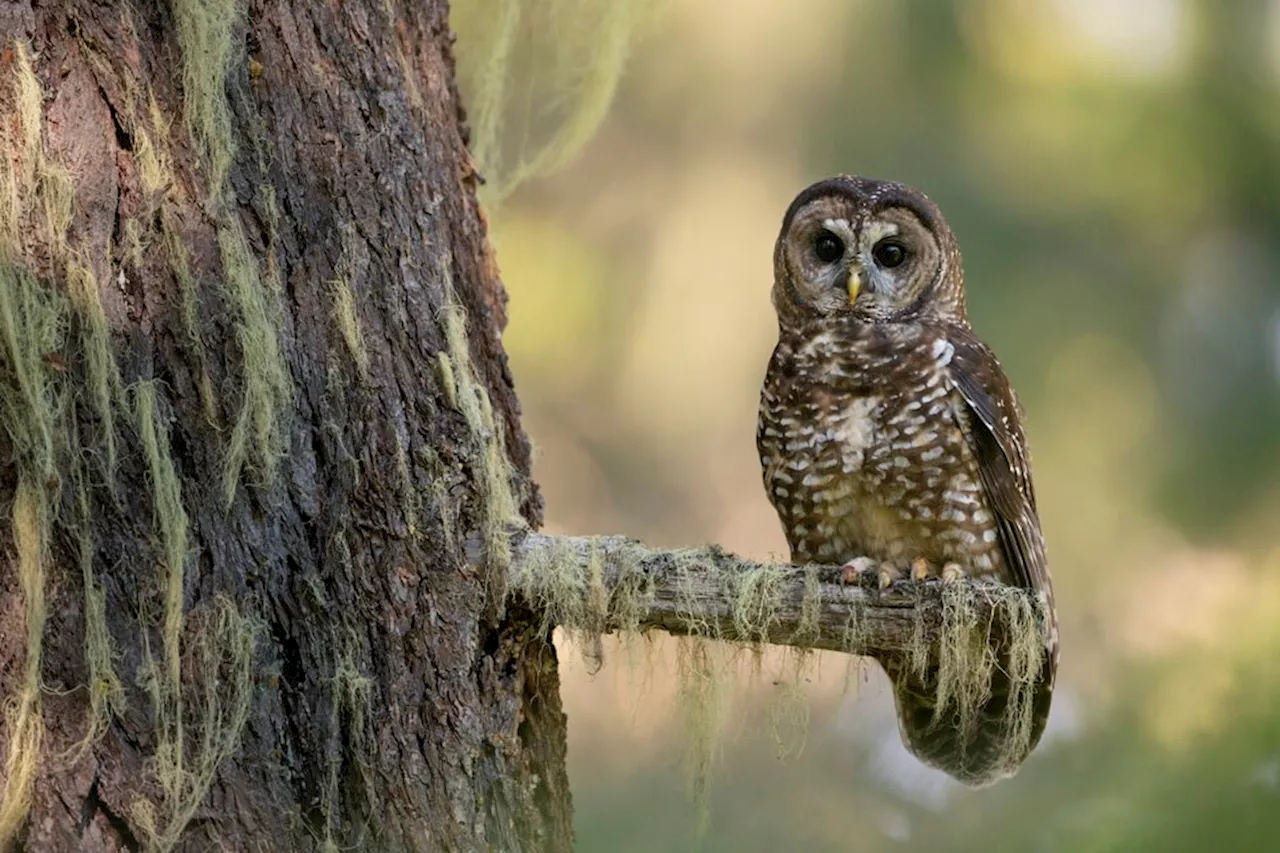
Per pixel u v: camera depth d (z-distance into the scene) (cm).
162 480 702
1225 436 1883
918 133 1936
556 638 962
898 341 1025
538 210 2009
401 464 770
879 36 1938
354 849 750
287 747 741
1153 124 1900
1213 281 1938
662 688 1227
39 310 679
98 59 705
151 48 720
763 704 1064
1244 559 1605
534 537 795
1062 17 1941
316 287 761
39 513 679
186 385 719
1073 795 1207
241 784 723
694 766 825
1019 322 1875
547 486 1984
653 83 1967
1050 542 1803
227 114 734
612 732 1485
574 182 2008
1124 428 1864
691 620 791
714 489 2014
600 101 995
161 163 717
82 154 700
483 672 784
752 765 1354
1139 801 1035
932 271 1064
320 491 755
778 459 1052
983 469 1013
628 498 2000
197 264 722
